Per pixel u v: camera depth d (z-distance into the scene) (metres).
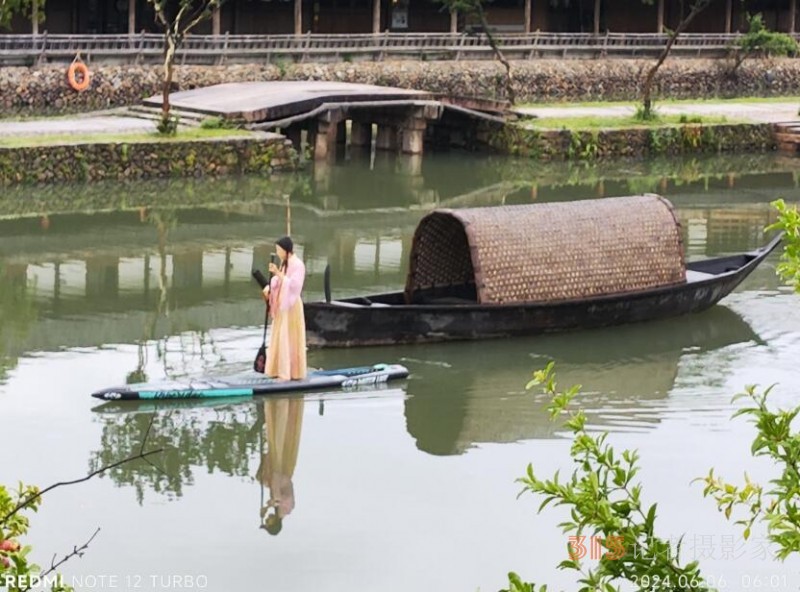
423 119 41.09
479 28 56.91
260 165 37.22
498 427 18.08
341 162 40.47
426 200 35.09
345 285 25.53
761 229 31.62
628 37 56.06
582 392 19.41
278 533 14.92
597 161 42.56
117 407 18.39
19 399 18.61
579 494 8.21
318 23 54.69
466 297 22.70
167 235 29.84
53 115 41.47
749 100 53.75
